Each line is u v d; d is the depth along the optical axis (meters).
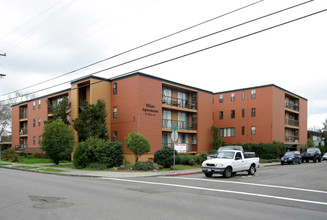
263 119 43.56
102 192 11.57
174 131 21.28
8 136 66.19
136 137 24.80
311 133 62.41
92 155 24.11
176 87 35.88
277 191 12.52
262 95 44.09
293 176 19.02
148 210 8.38
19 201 9.59
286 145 46.66
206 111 40.34
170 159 24.03
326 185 14.60
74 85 34.44
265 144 40.88
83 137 29.06
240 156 19.30
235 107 47.47
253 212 8.40
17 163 30.89
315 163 37.31
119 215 7.74
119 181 15.95
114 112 32.53
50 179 16.38
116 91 32.62
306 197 11.10
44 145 27.58
